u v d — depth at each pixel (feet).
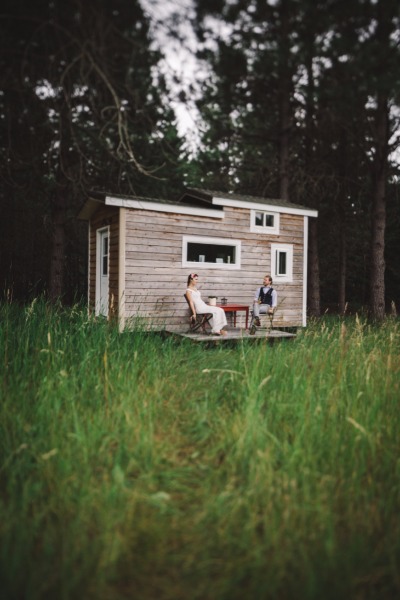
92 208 35.53
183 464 10.87
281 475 9.75
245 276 35.17
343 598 6.57
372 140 41.83
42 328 17.93
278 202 37.86
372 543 7.87
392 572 7.00
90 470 9.48
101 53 12.23
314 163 50.78
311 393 13.39
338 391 14.47
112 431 11.52
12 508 8.03
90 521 8.15
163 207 31.12
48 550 6.96
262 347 17.62
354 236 63.31
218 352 22.65
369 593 6.89
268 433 10.79
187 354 21.31
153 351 17.94
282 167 48.85
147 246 30.91
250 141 55.42
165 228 31.60
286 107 46.65
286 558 7.24
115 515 8.19
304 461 9.98
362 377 15.39
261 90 41.93
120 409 12.26
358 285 83.61
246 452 10.33
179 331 30.42
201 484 9.74
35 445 10.28
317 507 8.34
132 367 15.39
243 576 6.97
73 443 10.60
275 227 36.65
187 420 13.44
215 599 6.57
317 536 7.87
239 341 26.53
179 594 6.66
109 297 31.96
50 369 14.55
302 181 49.83
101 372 15.06
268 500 8.70
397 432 11.94
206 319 29.04
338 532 8.23
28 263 57.88
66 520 8.17
